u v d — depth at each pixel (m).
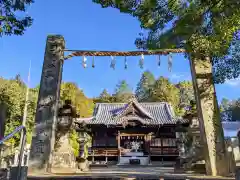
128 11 5.23
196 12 3.90
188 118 12.03
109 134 32.28
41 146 9.16
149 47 3.99
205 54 7.65
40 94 9.90
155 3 4.79
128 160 28.97
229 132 17.56
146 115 32.06
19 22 6.49
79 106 42.78
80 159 11.70
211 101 8.89
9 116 25.14
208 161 8.27
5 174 4.22
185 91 45.62
